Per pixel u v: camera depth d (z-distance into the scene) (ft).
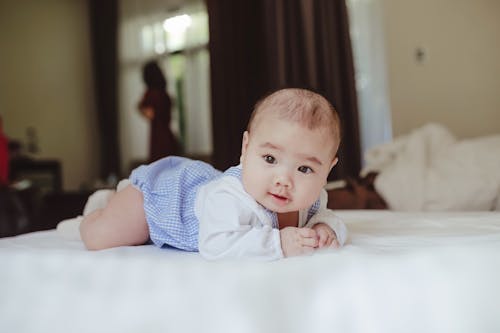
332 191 6.16
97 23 17.20
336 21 9.21
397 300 2.01
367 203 6.10
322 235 2.79
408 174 6.17
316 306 2.03
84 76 17.81
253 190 2.71
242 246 2.63
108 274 2.47
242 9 9.09
